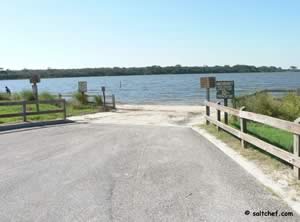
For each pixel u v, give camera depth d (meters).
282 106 14.09
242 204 4.86
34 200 5.18
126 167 7.04
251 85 69.19
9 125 13.48
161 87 79.62
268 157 7.40
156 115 18.83
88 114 19.53
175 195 5.28
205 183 5.86
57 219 4.47
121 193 5.41
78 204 4.98
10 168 7.13
